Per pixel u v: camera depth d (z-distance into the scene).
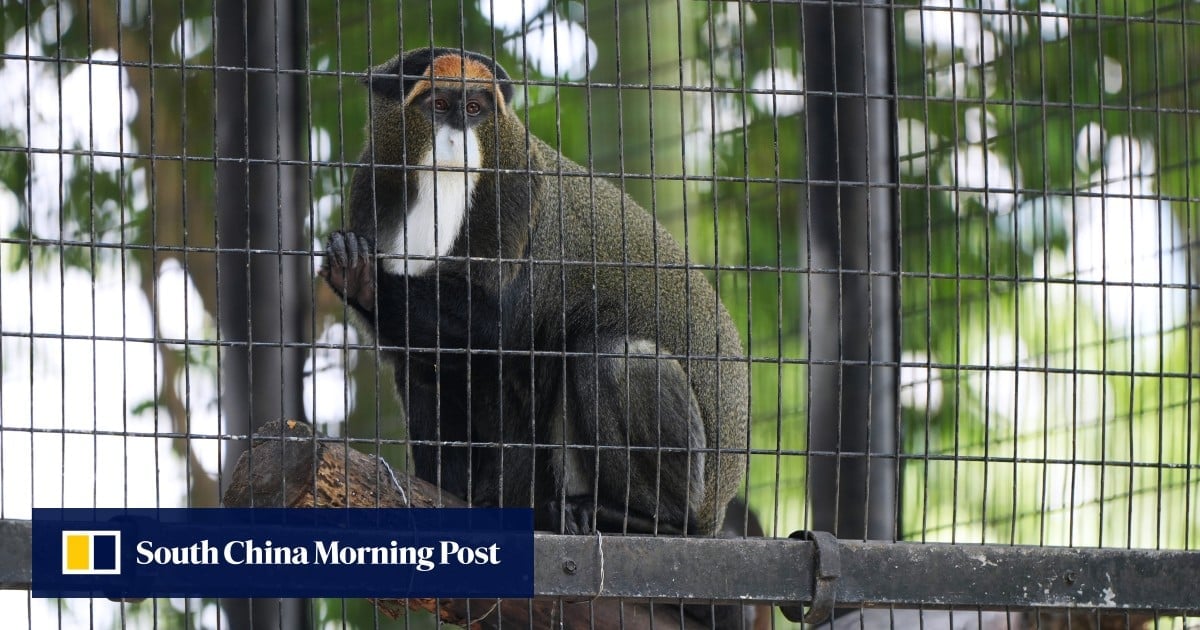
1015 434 4.43
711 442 6.39
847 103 7.00
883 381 7.15
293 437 4.64
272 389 7.06
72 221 9.08
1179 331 7.60
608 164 8.74
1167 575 4.64
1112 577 4.61
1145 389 7.67
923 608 4.50
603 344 6.32
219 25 7.03
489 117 6.22
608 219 6.64
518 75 8.55
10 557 4.00
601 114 8.74
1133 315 4.59
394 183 6.23
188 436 4.03
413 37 8.46
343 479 5.05
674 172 8.75
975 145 7.64
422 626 8.84
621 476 5.95
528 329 6.30
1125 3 4.83
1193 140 7.57
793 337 8.64
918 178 7.62
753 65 8.62
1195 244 7.59
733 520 8.38
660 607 5.49
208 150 9.35
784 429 8.62
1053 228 7.74
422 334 6.05
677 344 6.51
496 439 6.30
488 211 6.19
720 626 5.61
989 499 7.82
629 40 8.71
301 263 7.26
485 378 6.25
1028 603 4.55
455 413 6.36
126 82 9.25
